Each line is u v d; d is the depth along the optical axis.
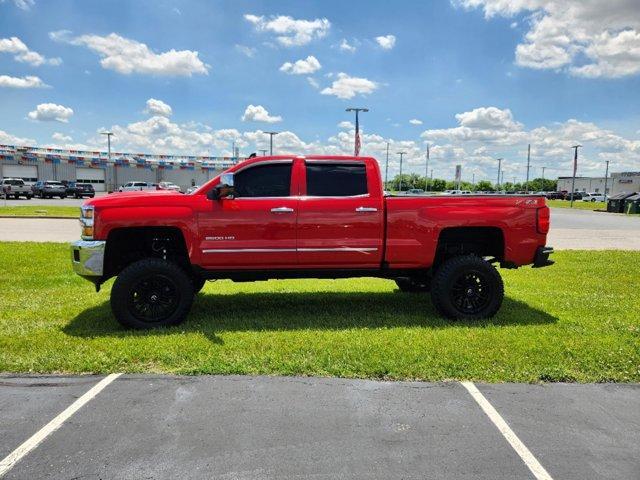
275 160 6.19
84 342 5.29
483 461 3.17
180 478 2.97
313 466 3.09
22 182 45.78
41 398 4.05
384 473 3.03
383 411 3.84
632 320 6.29
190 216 5.93
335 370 4.56
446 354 4.94
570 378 4.47
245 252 6.03
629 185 76.50
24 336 5.48
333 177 6.23
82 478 2.97
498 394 4.16
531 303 7.29
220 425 3.61
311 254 6.13
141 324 5.83
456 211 6.29
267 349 5.09
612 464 3.15
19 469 3.06
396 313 6.69
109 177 73.12
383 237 6.21
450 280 6.21
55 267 10.27
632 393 4.20
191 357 4.86
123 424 3.62
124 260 6.41
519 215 6.40
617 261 12.01
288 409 3.86
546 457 3.22
